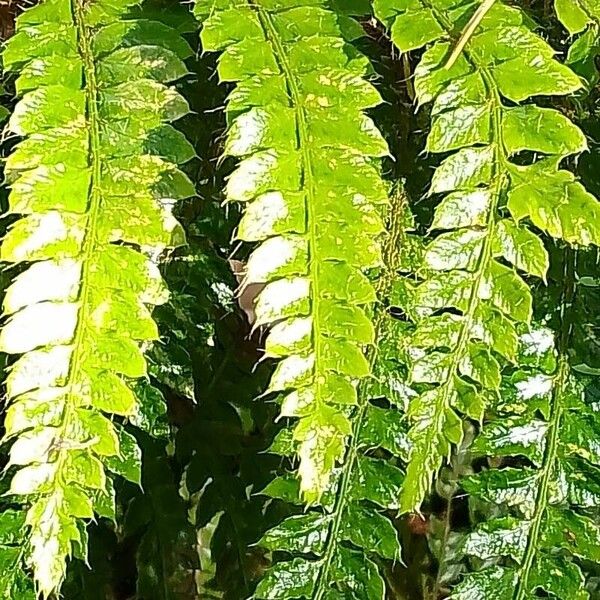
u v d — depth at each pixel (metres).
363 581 0.29
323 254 0.25
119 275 0.25
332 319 0.25
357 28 0.27
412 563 0.36
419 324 0.26
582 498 0.29
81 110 0.26
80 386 0.25
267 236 0.25
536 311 0.29
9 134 0.28
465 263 0.26
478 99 0.25
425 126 0.29
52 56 0.26
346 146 0.25
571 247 0.29
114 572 0.35
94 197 0.25
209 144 0.30
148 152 0.26
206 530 0.35
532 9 0.30
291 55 0.26
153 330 0.25
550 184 0.25
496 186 0.25
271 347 0.25
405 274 0.29
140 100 0.26
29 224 0.25
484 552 0.29
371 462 0.29
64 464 0.25
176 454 0.34
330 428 0.25
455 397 0.26
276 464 0.33
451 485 0.35
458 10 0.26
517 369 0.29
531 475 0.29
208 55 0.29
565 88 0.25
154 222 0.25
